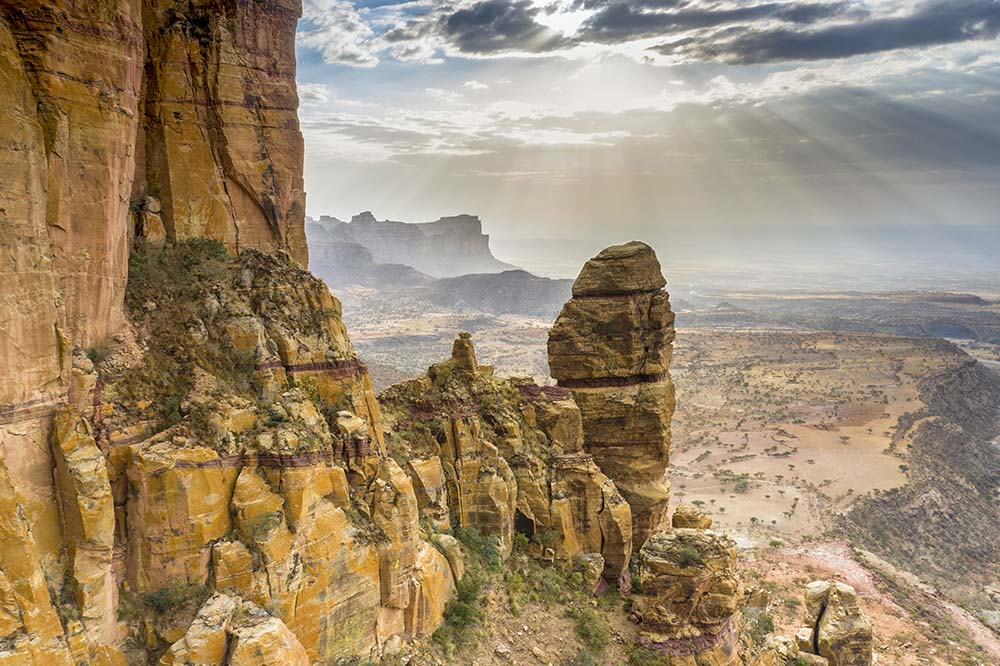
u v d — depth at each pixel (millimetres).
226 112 28406
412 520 27547
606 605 37469
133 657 20453
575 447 41875
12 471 18609
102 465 20078
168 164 27297
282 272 28859
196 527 21781
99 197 21531
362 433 27359
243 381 25188
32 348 19188
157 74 27156
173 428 22375
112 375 22297
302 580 23438
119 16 21609
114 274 23156
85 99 20734
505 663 30641
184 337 24672
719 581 35594
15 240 18547
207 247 28172
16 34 19172
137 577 21250
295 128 31406
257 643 20422
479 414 39656
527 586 35969
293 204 31859
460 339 40500
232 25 28547
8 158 18312
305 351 27688
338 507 25578
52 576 19281
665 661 34094
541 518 38719
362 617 25703
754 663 39156
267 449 23547
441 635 29000
